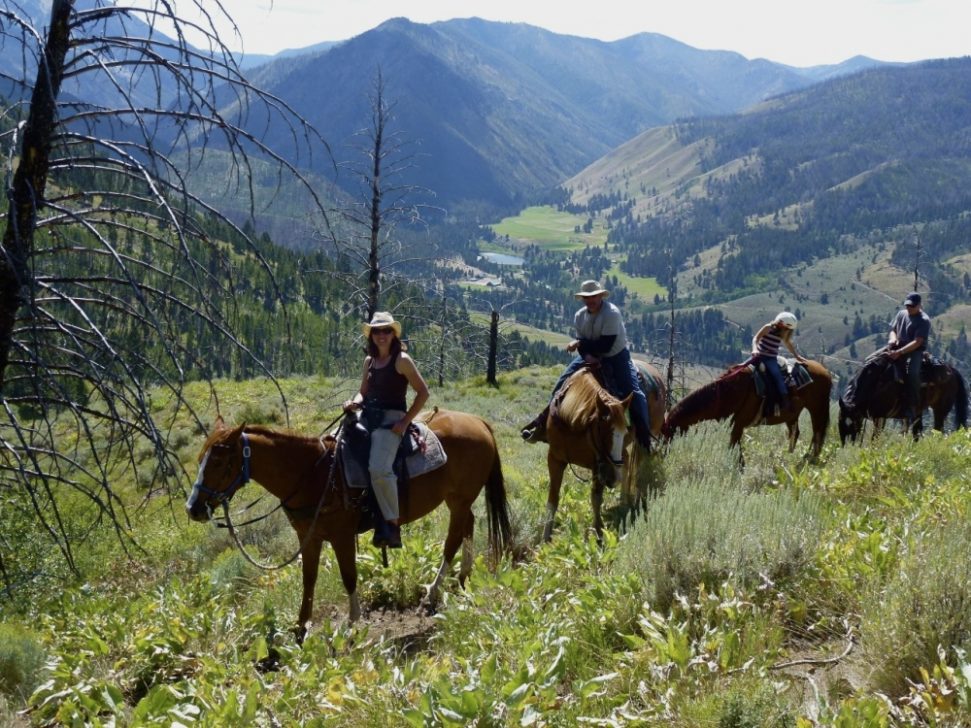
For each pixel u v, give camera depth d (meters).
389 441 7.14
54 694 5.76
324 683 5.07
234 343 4.33
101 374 4.45
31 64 4.07
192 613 6.96
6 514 10.23
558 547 7.82
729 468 9.97
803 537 6.00
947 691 3.80
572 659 5.24
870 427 13.81
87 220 4.30
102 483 4.57
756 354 11.55
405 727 4.45
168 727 4.74
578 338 10.04
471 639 5.79
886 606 4.61
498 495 8.42
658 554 5.93
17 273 4.09
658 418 11.22
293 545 12.01
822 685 4.51
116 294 4.84
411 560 8.38
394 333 7.08
